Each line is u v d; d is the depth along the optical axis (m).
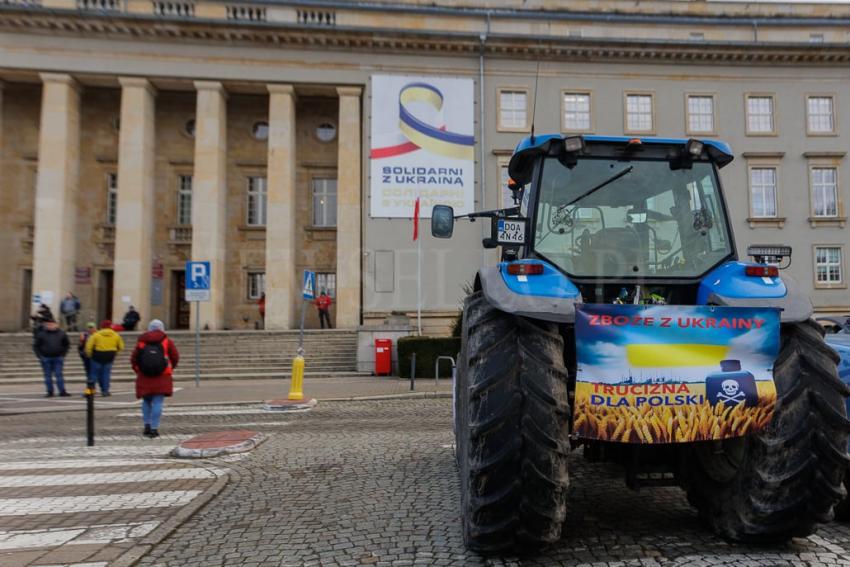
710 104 26.97
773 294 3.41
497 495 3.06
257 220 28.64
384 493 5.16
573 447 4.00
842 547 3.54
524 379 3.06
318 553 3.76
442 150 25.42
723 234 3.93
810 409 3.18
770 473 3.18
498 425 3.03
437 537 3.95
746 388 3.18
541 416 3.03
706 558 3.38
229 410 11.26
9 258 27.36
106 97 27.89
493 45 25.73
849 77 27.36
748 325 3.25
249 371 18.50
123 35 24.75
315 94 26.97
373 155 25.12
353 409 11.30
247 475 5.99
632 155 4.02
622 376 3.15
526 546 3.34
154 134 26.52
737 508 3.46
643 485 3.89
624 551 3.52
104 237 27.62
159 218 27.78
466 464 3.53
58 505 5.02
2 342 20.84
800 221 26.67
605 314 3.16
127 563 3.67
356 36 25.28
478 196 25.52
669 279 3.79
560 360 3.17
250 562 3.66
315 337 21.64
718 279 3.61
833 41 27.91
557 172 3.99
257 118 28.45
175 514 4.68
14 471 6.31
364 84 25.58
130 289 24.45
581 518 4.18
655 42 26.17
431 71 25.89
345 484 5.52
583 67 26.48
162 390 8.50
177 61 25.06
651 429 3.14
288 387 15.27
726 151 4.02
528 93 26.20
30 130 27.66
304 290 13.59
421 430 8.59
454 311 24.67
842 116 27.28
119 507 4.95
